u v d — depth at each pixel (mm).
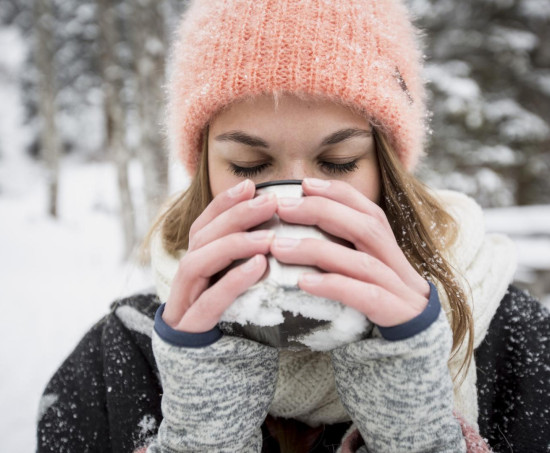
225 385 864
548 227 5945
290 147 1012
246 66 1010
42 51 17875
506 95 9094
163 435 910
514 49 8883
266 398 934
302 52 999
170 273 1339
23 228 16609
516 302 1314
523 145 8992
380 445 871
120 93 10898
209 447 880
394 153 1145
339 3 1051
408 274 832
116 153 10828
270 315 749
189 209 1354
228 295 767
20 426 3607
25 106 31625
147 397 1274
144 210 8047
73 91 30750
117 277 9539
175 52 1333
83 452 1262
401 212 1149
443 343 798
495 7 9070
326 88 969
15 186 27781
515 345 1245
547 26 9625
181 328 837
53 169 18891
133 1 7973
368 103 1002
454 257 1245
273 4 1040
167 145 1534
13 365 4922
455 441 857
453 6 8953
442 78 8367
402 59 1159
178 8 8953
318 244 750
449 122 8477
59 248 14062
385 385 827
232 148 1047
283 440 1159
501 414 1211
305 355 1110
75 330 6094
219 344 841
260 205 794
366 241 801
